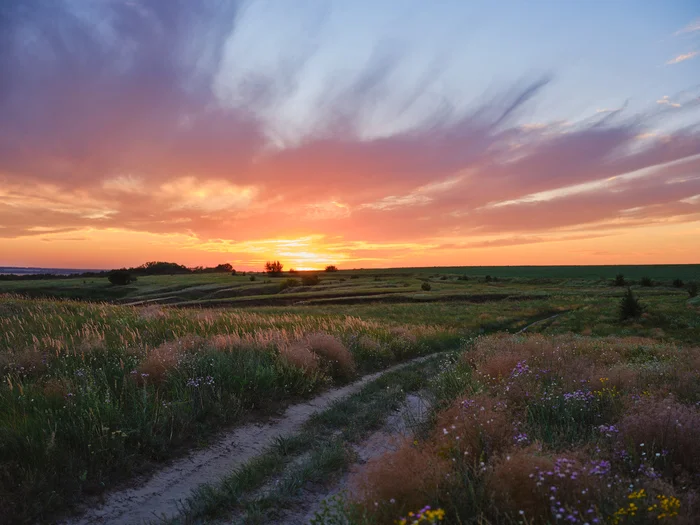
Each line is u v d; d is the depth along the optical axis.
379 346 14.98
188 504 4.57
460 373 9.10
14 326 12.77
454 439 4.49
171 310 19.45
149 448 5.84
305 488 4.85
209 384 8.15
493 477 3.54
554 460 3.72
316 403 8.85
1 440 5.13
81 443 5.46
